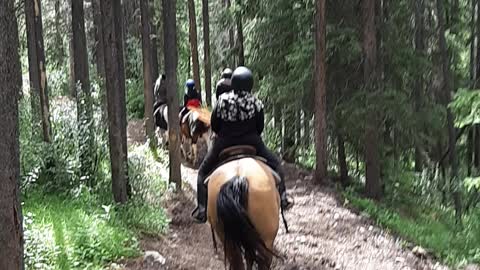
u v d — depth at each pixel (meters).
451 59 19.56
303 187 15.15
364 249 10.82
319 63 15.07
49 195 10.28
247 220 6.21
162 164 15.56
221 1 23.11
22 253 5.04
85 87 13.21
